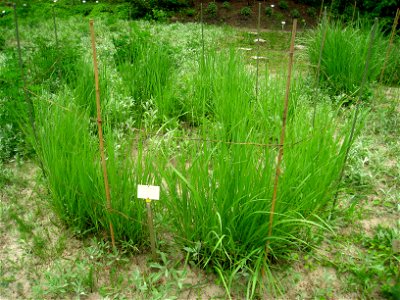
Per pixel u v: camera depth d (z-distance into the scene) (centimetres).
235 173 206
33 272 226
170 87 420
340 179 255
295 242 217
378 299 212
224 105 321
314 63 522
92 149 241
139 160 221
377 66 480
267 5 1179
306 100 375
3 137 333
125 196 223
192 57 551
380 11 767
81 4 1053
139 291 213
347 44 467
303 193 228
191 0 1194
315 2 1197
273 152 221
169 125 370
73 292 214
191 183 212
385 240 248
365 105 436
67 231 253
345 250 243
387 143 368
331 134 250
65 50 489
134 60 451
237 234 217
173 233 228
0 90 381
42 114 269
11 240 251
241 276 221
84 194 232
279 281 214
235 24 1108
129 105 379
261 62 617
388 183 314
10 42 682
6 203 279
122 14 1009
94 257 234
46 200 267
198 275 224
